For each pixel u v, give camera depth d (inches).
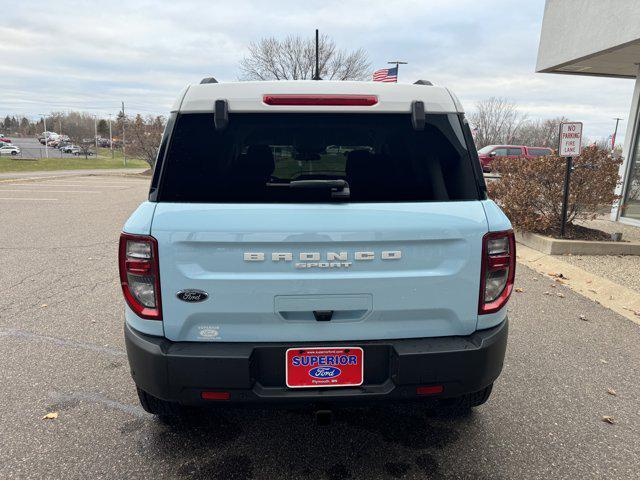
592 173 316.8
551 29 421.4
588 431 116.3
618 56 375.2
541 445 110.4
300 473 99.8
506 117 1945.1
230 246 83.2
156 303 85.4
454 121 92.3
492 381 93.7
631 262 273.9
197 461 103.1
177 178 86.2
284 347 86.7
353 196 87.8
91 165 1678.2
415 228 85.3
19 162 1584.6
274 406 88.6
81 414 120.6
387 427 116.6
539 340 171.6
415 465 102.7
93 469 100.2
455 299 88.7
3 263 271.1
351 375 88.8
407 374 86.7
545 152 1023.0
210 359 84.0
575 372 147.2
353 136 90.0
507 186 356.2
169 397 86.9
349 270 85.4
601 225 401.1
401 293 86.9
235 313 85.5
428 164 90.4
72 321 183.2
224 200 85.6
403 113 91.0
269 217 83.2
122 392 131.4
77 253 298.0
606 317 195.8
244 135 88.8
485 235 87.7
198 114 88.9
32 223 411.5
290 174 89.3
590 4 367.9
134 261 84.7
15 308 197.2
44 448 106.9
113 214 470.3
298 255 84.1
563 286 238.1
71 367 145.8
